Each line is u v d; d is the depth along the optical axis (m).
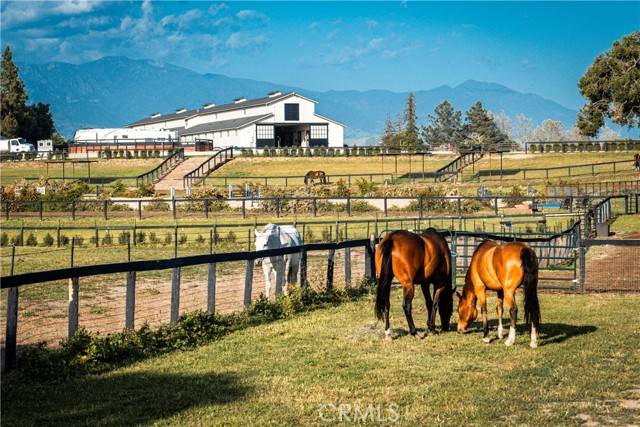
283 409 9.68
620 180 61.88
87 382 11.02
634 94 75.88
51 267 25.83
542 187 59.00
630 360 11.77
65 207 49.19
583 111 81.38
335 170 83.06
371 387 10.60
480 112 159.12
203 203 48.06
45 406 9.84
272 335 14.15
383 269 13.40
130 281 13.32
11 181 77.69
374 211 47.03
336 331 14.41
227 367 11.84
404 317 15.99
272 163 87.81
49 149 109.75
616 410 9.38
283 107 111.38
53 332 15.24
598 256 27.16
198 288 21.33
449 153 92.62
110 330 15.33
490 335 13.95
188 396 10.23
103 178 79.06
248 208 48.09
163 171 84.62
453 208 46.66
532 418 9.12
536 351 12.49
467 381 10.81
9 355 11.40
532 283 12.60
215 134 118.12
